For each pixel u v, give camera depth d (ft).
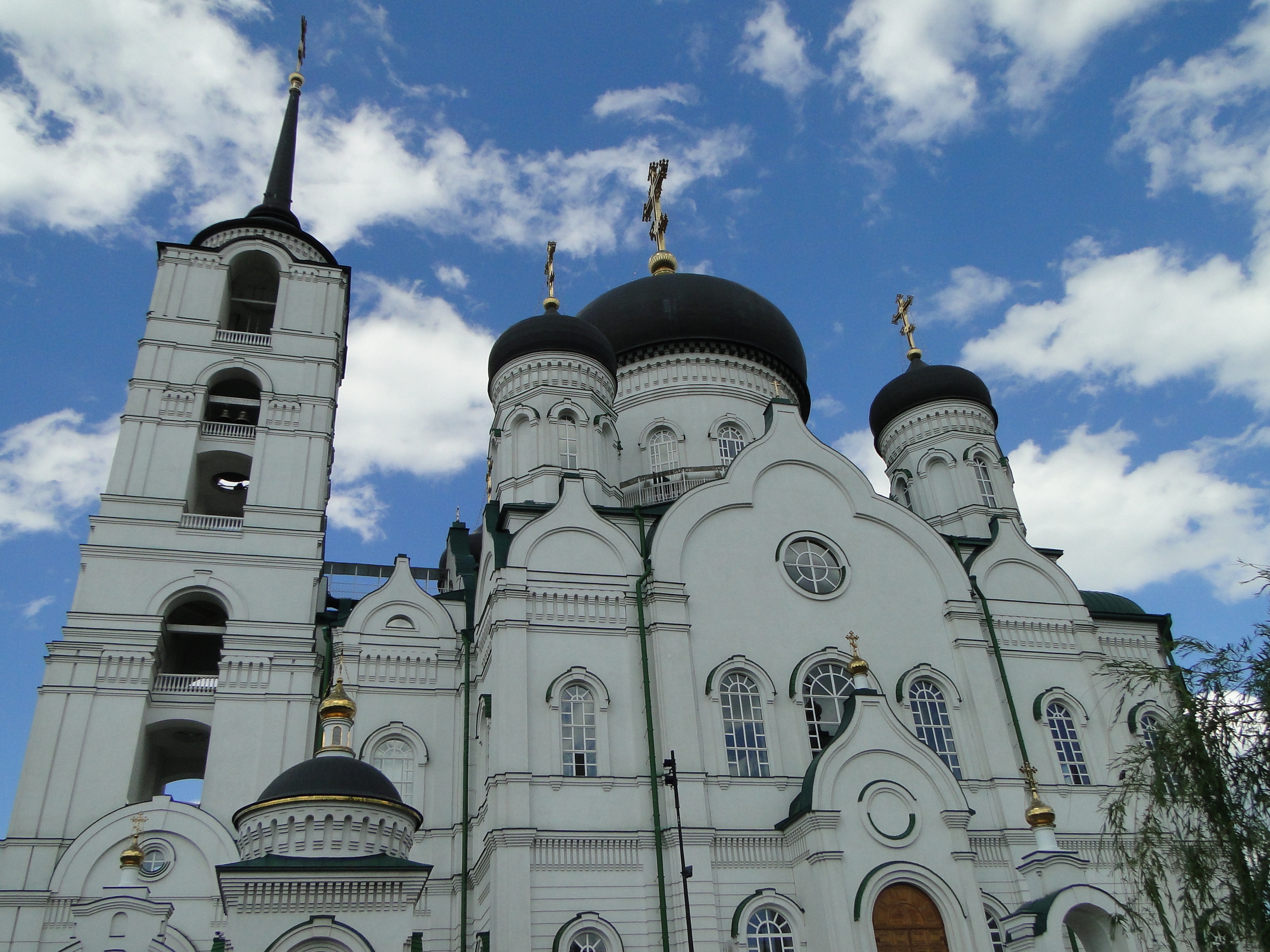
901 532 136.26
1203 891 69.05
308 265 164.45
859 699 113.09
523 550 121.70
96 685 125.08
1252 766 68.74
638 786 111.75
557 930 102.68
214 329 153.89
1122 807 77.41
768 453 136.36
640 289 172.24
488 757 115.65
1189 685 73.82
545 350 146.10
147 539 135.44
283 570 138.00
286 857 79.05
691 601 123.13
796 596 127.65
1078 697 134.92
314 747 127.34
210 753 123.34
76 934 91.97
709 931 103.30
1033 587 141.90
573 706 115.44
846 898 102.12
